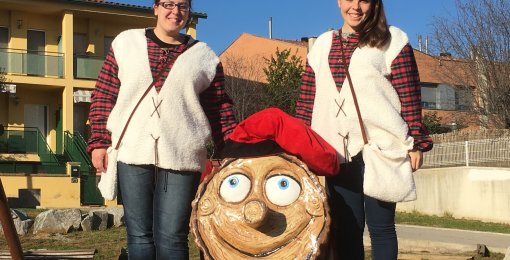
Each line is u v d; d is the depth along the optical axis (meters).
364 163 4.61
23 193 23.25
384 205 4.66
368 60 4.62
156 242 4.51
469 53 27.89
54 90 27.67
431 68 39.25
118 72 4.63
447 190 19.97
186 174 4.53
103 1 27.62
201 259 4.29
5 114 27.08
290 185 4.23
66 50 26.89
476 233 14.58
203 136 4.60
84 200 24.27
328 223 4.12
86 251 7.19
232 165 4.34
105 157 4.58
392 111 4.59
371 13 4.71
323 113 4.77
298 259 4.06
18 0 26.14
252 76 35.94
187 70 4.55
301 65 32.34
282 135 4.34
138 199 4.51
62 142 26.73
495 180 18.38
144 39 4.66
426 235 13.96
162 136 4.46
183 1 4.63
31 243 11.45
